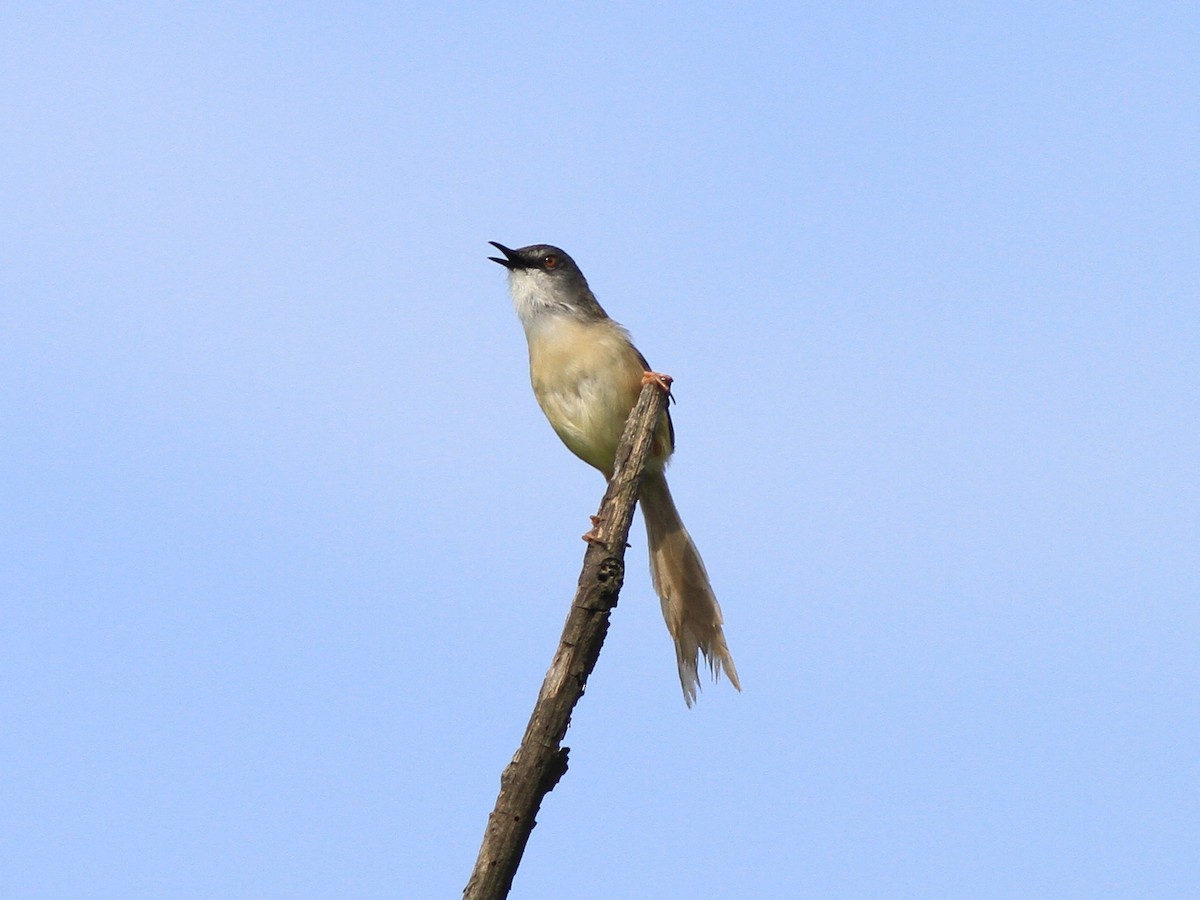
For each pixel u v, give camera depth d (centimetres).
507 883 746
